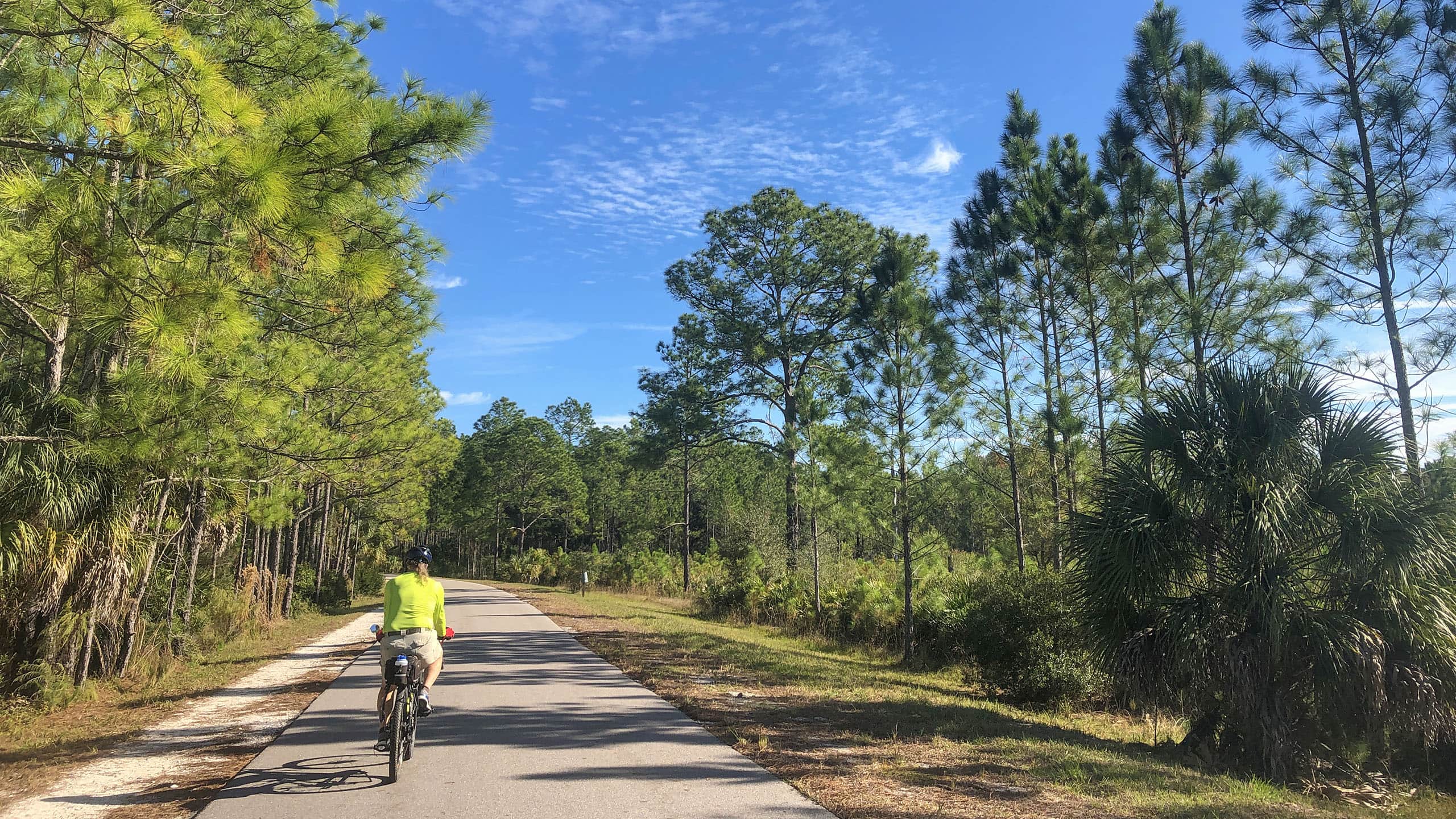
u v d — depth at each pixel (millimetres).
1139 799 5707
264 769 6027
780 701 9438
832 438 17766
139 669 11195
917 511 16641
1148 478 8812
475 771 5973
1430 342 11172
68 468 8594
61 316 5926
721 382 37500
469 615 22484
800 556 27141
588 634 17000
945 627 15875
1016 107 17891
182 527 12562
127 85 5027
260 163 4617
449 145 5375
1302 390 8273
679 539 67000
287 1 9008
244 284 6332
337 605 31609
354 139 5203
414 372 24234
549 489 74312
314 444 13242
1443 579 7535
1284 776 7453
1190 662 7770
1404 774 7820
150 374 7605
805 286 35875
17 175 5254
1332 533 7688
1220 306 12859
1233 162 12461
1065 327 17078
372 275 5359
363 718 7934
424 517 45219
